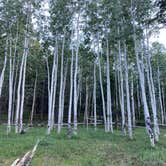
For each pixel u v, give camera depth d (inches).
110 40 833.5
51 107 974.4
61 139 693.3
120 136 832.9
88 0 847.7
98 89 1555.1
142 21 686.5
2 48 848.9
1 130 970.7
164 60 1433.3
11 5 802.2
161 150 545.0
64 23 848.3
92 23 868.6
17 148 518.6
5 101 1608.0
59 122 890.7
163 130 1252.5
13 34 839.1
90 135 828.6
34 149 476.4
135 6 687.7
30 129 1041.5
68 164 414.0
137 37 737.6
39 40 907.4
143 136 863.7
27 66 1225.4
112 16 773.3
